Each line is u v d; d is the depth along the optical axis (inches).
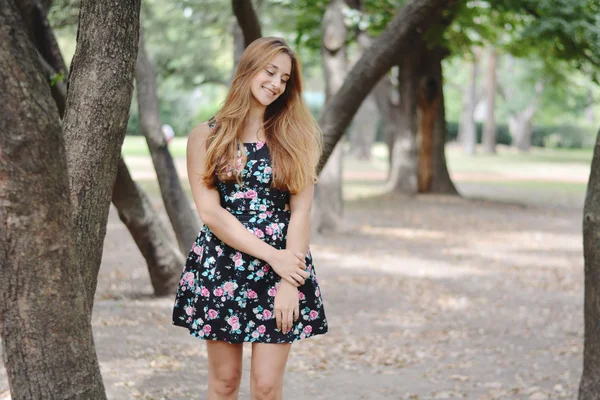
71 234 85.1
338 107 227.5
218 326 112.0
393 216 619.2
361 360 223.5
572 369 217.6
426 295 330.0
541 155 1797.5
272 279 112.5
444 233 538.3
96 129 100.8
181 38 872.3
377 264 409.1
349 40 633.6
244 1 236.5
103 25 101.2
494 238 521.0
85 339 89.0
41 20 217.0
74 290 86.6
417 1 221.0
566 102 1903.3
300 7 569.9
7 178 78.7
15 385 87.7
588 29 496.7
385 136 807.7
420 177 752.3
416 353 233.6
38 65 79.3
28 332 85.0
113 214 601.3
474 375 210.7
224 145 112.3
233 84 115.0
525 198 796.6
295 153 113.7
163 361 204.7
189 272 116.3
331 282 354.9
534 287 354.3
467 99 1732.3
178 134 1862.7
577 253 466.3
